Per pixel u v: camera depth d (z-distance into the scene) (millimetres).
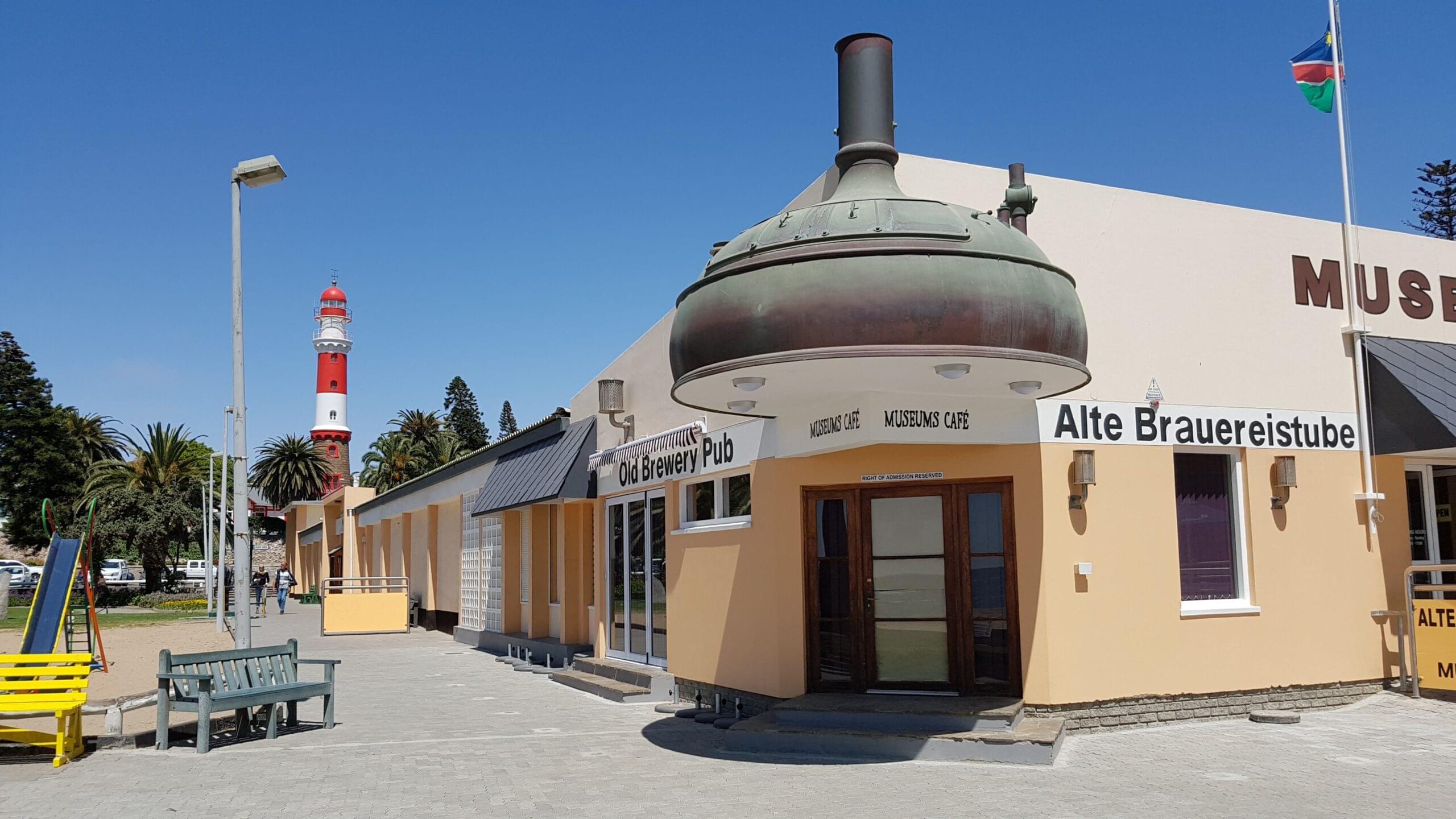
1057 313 8297
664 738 11023
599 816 7426
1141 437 11031
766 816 7379
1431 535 12992
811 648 11359
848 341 7945
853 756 9547
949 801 7734
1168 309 11555
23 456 59562
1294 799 7613
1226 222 12094
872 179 9367
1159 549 10938
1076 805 7527
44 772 9109
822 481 11352
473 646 24812
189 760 9695
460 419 97000
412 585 34000
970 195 11102
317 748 10352
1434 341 13266
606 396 16656
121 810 7648
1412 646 11797
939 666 10836
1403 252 13297
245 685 11008
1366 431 12328
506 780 8742
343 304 81062
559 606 19672
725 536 12852
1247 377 11859
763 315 8188
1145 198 11703
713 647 13031
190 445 61688
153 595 48094
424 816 7461
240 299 12539
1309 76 13234
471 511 25531
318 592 54844
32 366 61812
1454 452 12086
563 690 15695
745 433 12430
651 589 15594
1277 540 11617
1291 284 12352
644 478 15516
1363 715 11148
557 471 18125
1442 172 48812
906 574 11016
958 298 7918
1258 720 10867
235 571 12195
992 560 10703
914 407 10008
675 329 9203
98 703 11156
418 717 12703
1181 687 10812
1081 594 10492
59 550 11477
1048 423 10594
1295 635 11516
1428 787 7949
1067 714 10297
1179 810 7324
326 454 78562
